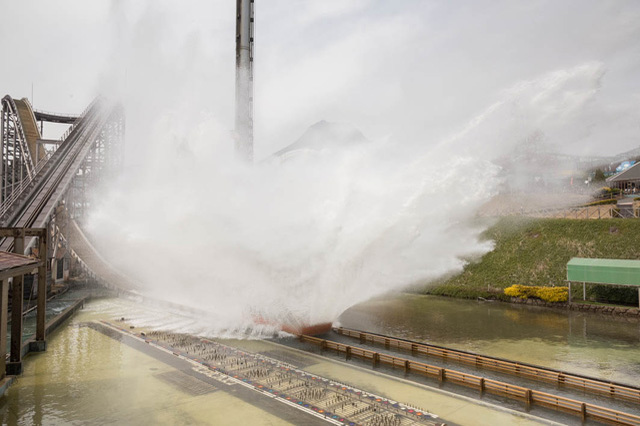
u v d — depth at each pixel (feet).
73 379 72.74
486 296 159.84
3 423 55.77
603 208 191.21
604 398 64.49
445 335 106.32
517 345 96.17
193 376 74.08
